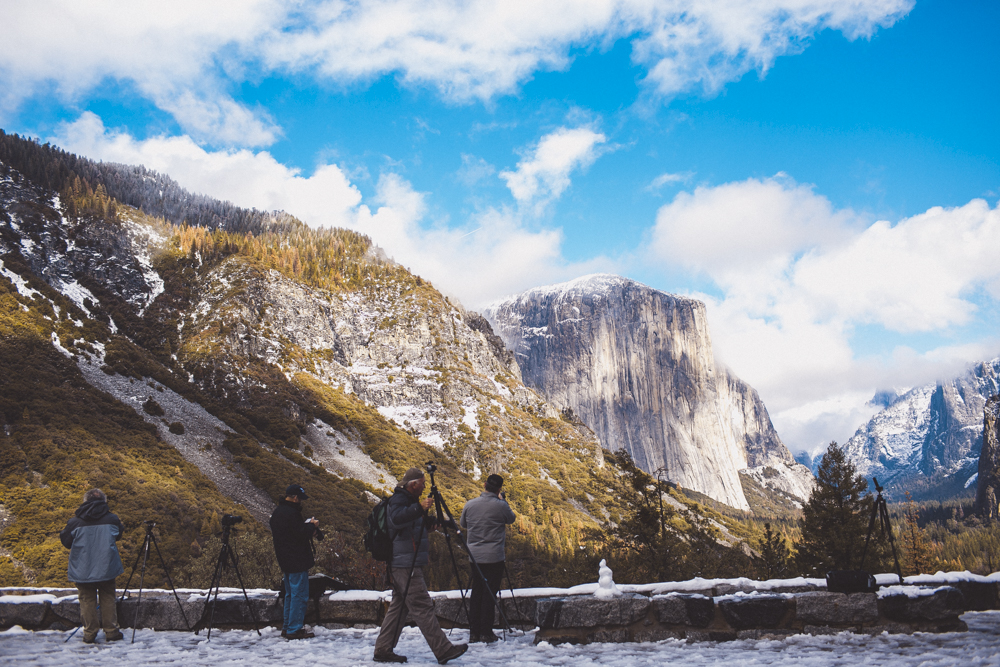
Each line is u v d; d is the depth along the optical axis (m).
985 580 12.18
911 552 76.56
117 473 89.94
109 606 11.59
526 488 171.25
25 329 127.94
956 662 7.46
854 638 9.43
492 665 8.73
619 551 45.59
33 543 68.31
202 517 86.81
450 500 142.50
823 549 43.19
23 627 12.70
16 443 89.06
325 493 120.38
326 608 12.80
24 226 195.00
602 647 9.77
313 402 172.50
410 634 12.10
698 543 47.09
